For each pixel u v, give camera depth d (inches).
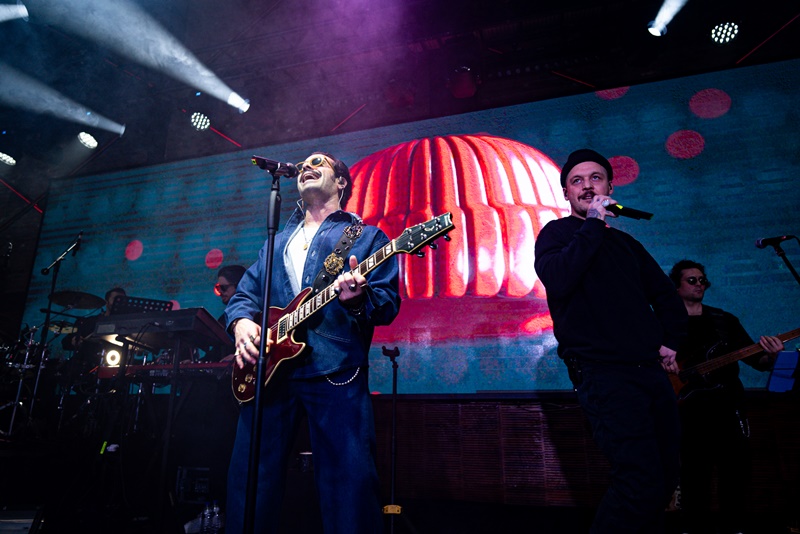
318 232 75.4
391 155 214.1
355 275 60.2
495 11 223.5
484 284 186.1
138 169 246.8
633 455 62.4
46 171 273.1
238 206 227.6
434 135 213.0
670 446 65.8
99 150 273.6
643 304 69.9
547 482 123.1
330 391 64.9
